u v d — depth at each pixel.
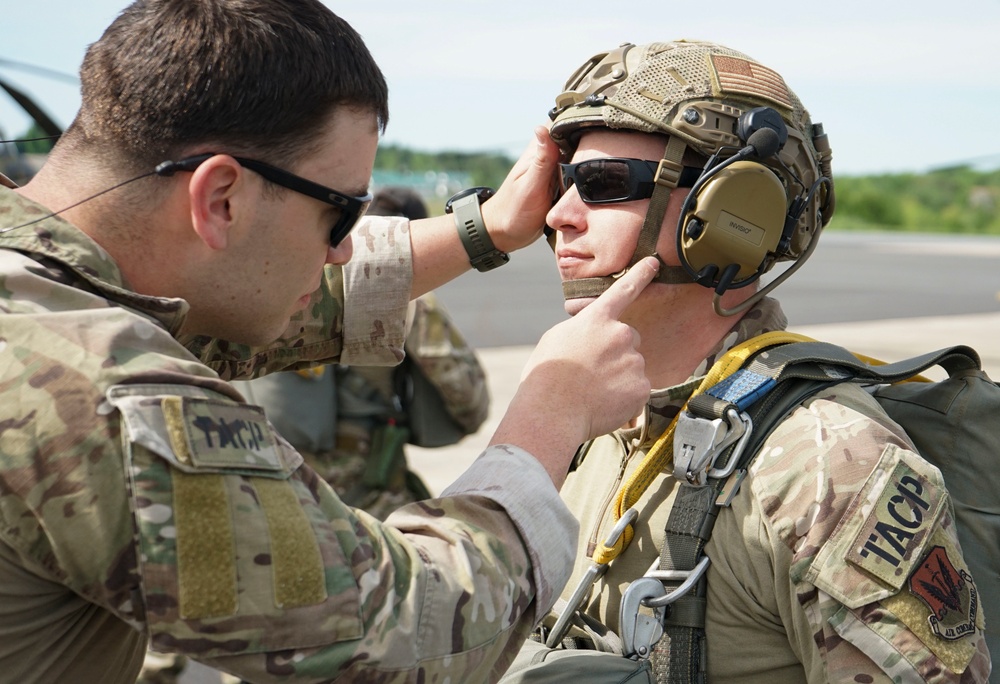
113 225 1.14
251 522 1.02
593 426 1.27
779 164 1.45
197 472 1.00
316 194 1.19
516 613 1.15
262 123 1.13
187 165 1.12
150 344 1.06
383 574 1.08
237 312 1.24
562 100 1.49
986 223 45.44
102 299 1.08
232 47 1.12
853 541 1.22
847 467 1.25
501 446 1.22
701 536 1.33
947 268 18.27
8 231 1.08
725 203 1.39
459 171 42.62
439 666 1.09
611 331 1.31
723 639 1.33
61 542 0.98
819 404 1.34
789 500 1.27
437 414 3.44
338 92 1.18
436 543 1.14
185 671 1.99
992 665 1.37
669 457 1.44
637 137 1.43
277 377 3.29
